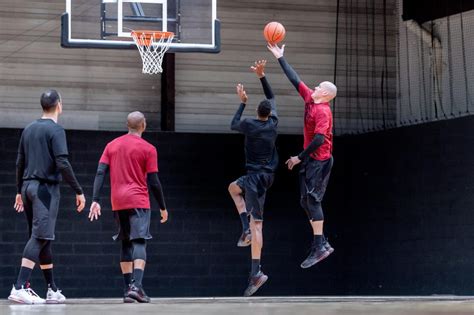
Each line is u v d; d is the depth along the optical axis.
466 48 17.27
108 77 18.22
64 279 17.08
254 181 12.08
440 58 17.98
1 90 17.75
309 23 19.16
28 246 10.45
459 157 15.58
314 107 11.37
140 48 14.68
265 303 9.84
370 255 17.62
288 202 18.11
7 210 16.94
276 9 19.03
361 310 8.11
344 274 18.19
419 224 16.44
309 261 11.62
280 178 18.12
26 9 17.97
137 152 10.70
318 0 19.20
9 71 17.83
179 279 17.50
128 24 14.78
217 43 14.95
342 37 19.23
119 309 8.53
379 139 17.47
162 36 14.76
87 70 18.14
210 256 17.66
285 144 18.20
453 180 15.69
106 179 17.28
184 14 14.91
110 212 17.28
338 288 18.19
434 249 16.05
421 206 16.39
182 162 17.69
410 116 18.75
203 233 17.67
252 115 18.84
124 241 11.04
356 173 18.02
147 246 17.44
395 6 19.27
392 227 17.11
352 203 18.11
